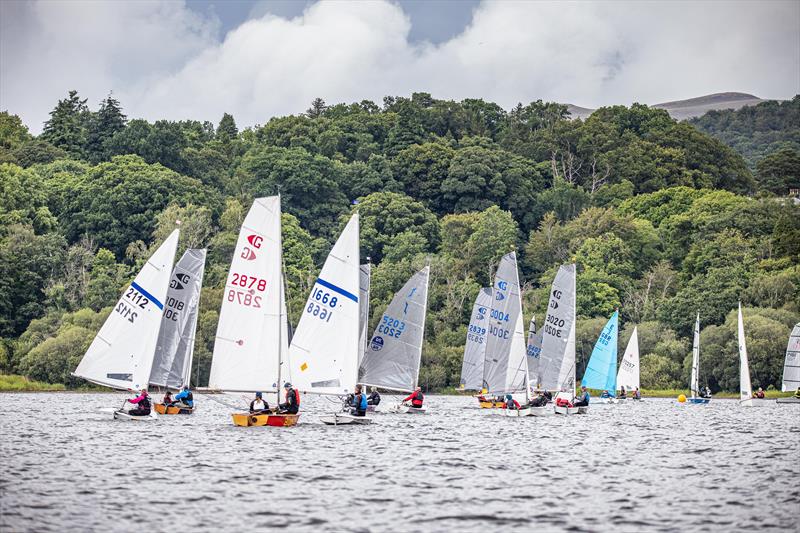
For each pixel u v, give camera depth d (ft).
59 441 271.49
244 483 201.36
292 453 248.93
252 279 289.53
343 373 299.79
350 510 175.94
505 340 396.57
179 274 384.06
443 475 217.56
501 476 217.77
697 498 191.93
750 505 184.96
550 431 334.24
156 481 202.18
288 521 166.40
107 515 168.66
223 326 288.92
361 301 399.85
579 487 203.72
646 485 207.31
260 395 309.22
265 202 289.53
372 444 274.36
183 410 379.35
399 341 379.96
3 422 335.88
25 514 167.84
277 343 291.79
